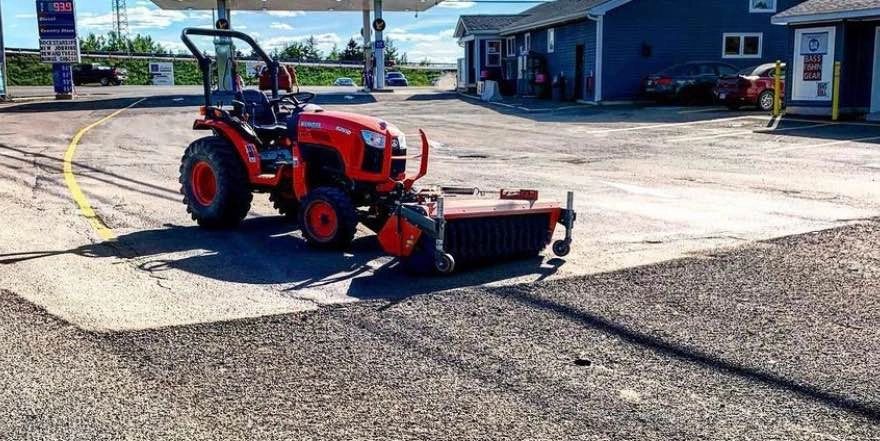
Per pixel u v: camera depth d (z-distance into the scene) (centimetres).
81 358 487
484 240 687
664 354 494
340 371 468
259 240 814
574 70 3253
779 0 3083
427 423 404
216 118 872
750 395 436
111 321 554
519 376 461
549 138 1881
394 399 431
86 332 532
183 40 857
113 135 1933
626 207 986
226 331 535
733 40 3092
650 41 3030
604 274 673
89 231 855
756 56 3114
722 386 447
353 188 760
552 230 731
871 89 2231
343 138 752
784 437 390
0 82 3288
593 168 1362
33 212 955
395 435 391
